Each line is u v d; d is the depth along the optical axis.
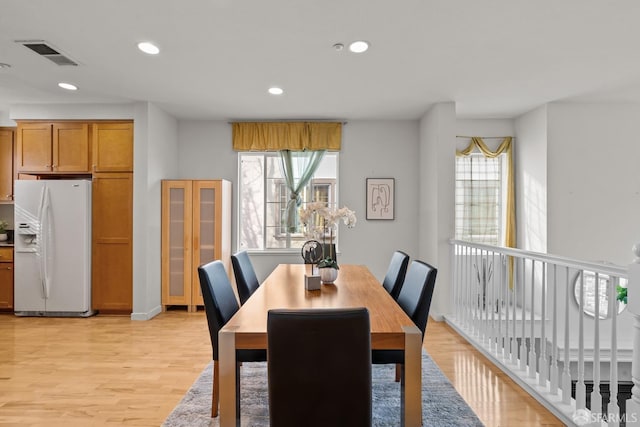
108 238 4.21
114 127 4.19
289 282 2.59
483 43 2.68
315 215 2.82
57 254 4.12
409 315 2.10
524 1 2.14
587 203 4.18
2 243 4.40
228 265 4.70
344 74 3.27
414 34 2.54
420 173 4.79
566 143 4.16
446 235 4.12
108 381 2.59
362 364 1.32
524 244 4.60
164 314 4.34
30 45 2.71
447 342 3.42
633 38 2.59
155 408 2.23
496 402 2.30
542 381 2.37
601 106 4.17
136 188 4.11
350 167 4.88
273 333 1.30
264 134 4.83
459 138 4.87
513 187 4.79
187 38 2.60
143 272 4.11
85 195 4.13
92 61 2.99
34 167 4.23
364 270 3.09
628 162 4.17
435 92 3.76
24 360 2.97
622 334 3.74
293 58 2.93
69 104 4.16
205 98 3.96
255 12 2.26
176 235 4.45
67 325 3.90
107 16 2.30
